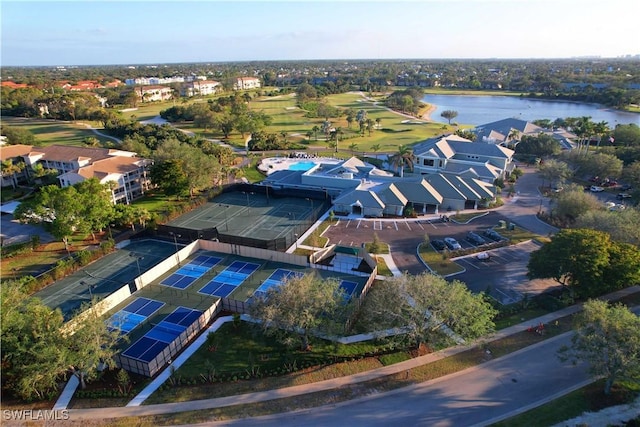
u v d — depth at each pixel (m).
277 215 92.88
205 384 44.22
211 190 105.44
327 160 136.50
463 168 111.69
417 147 128.62
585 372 44.53
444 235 80.69
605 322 39.06
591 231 58.84
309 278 50.09
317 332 49.06
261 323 48.34
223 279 65.25
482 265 68.50
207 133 184.75
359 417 39.78
